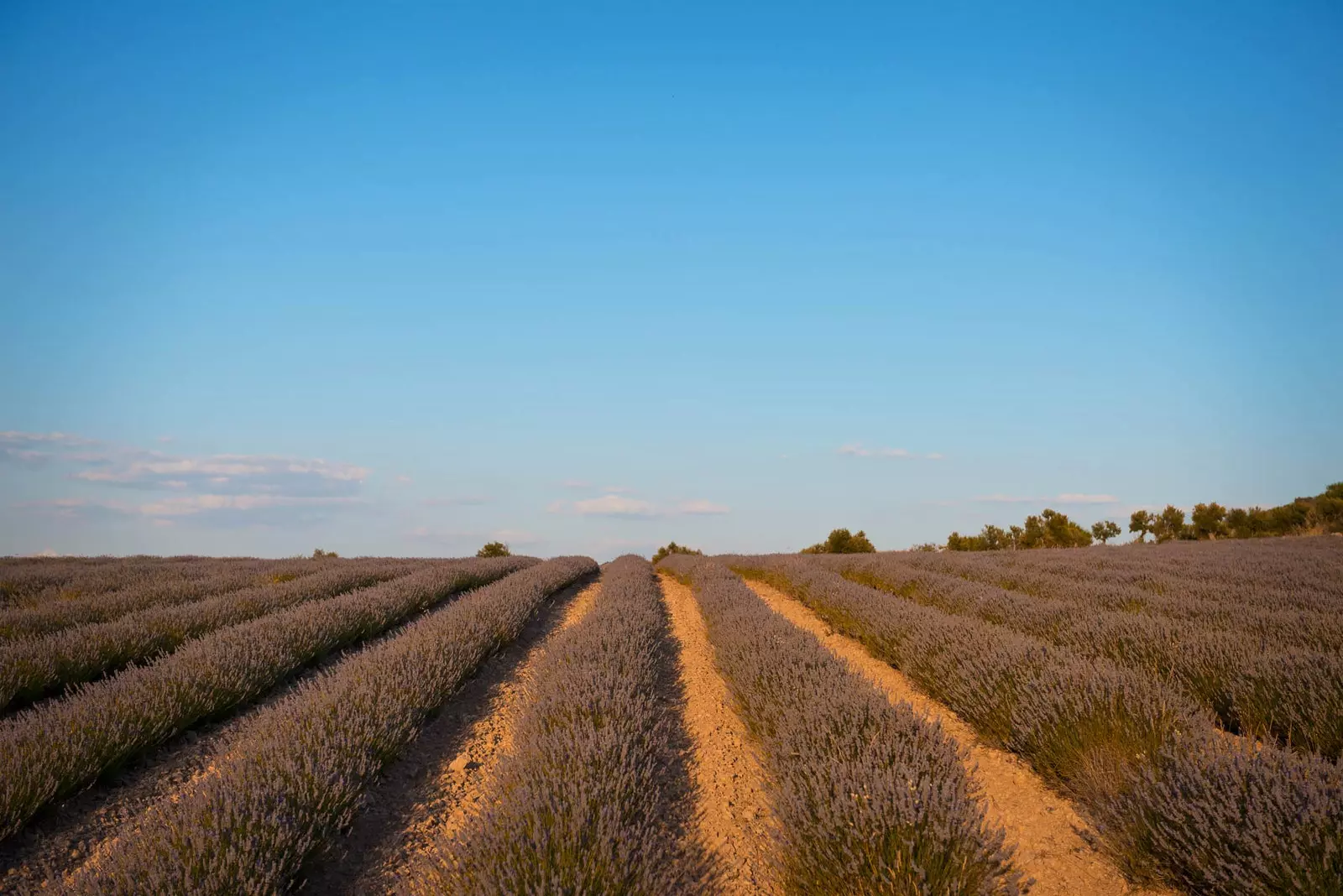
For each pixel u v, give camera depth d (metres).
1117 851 3.60
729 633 8.48
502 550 30.05
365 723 5.35
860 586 12.09
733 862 3.97
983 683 5.73
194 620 9.26
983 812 3.42
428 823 4.55
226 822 3.63
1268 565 13.59
